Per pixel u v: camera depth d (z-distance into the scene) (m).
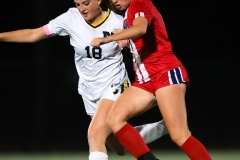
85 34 19.36
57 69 50.34
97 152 18.56
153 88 17.91
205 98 50.06
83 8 18.81
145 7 17.30
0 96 50.03
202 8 57.28
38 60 49.06
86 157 29.75
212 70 54.69
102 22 19.31
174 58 18.06
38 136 39.50
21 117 45.03
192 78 53.53
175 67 17.88
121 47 18.09
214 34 56.91
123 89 19.69
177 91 17.69
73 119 44.81
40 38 20.00
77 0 18.78
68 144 35.91
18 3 55.59
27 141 37.34
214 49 56.78
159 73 17.78
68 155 30.77
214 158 28.81
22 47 54.06
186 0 57.12
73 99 48.38
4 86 51.31
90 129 18.89
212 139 37.16
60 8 51.62
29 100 49.72
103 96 19.55
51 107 47.34
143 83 18.08
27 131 40.84
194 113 45.19
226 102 48.69
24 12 55.66
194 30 57.16
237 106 47.31
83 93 20.41
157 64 17.84
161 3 57.22
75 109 47.09
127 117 17.95
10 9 55.59
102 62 19.56
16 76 52.19
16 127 41.91
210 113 45.06
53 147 34.59
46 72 49.00
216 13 57.41
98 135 18.78
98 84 19.80
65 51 52.75
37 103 47.06
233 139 37.03
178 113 17.48
